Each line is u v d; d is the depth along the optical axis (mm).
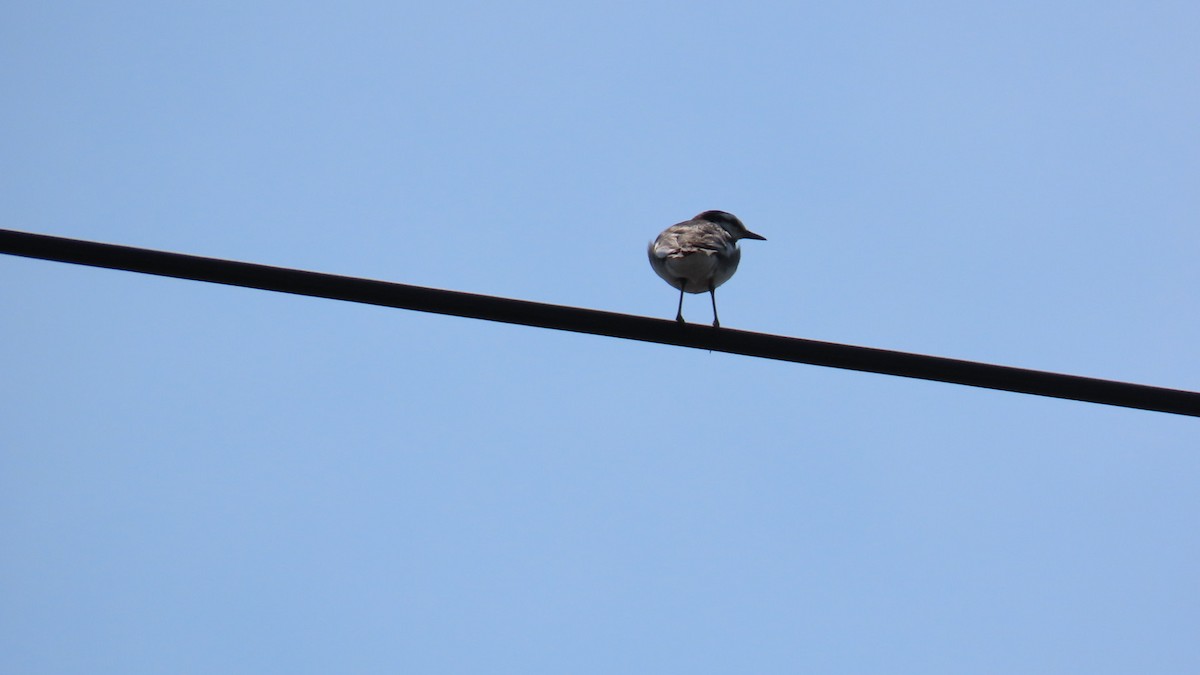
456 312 12523
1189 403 12703
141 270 12023
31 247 11797
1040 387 12727
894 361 12820
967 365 12812
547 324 12703
